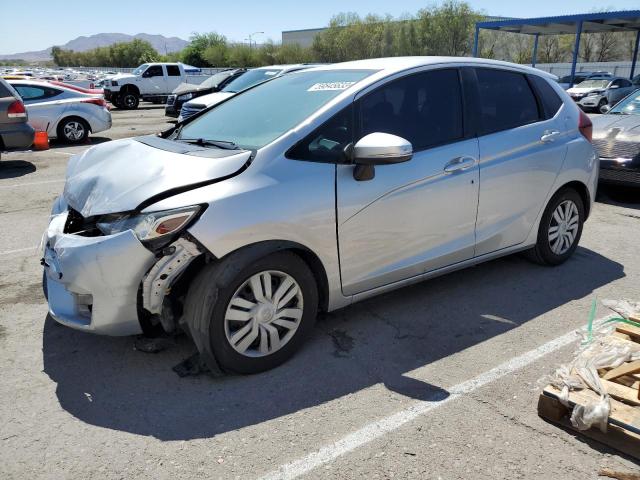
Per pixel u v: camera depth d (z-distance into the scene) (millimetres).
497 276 4656
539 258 4773
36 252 5438
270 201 3064
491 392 3029
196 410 2889
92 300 2996
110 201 3053
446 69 3955
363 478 2412
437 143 3781
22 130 9961
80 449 2607
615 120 7566
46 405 2943
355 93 3508
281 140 3246
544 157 4387
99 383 3139
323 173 3268
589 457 2523
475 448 2590
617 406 2598
